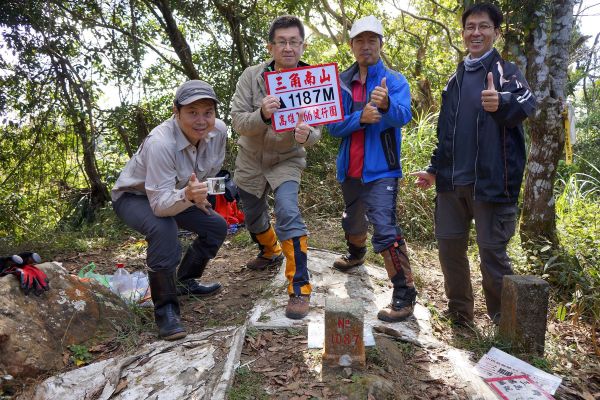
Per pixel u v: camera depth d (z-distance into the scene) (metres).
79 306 3.38
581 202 5.87
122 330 3.47
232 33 8.48
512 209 3.42
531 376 3.02
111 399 2.77
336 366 2.83
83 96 7.62
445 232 3.65
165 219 3.36
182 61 8.65
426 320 3.63
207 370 2.85
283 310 3.53
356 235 4.23
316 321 3.37
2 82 7.23
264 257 4.51
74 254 5.54
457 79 3.52
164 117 8.75
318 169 7.58
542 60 4.60
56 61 7.43
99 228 6.62
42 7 7.01
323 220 6.27
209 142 3.53
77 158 8.35
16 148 7.83
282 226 3.52
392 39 11.55
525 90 3.20
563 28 4.51
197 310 3.82
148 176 3.22
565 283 4.33
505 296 3.37
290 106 3.49
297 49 3.55
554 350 3.50
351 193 3.99
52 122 7.86
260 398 2.61
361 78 3.71
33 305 3.20
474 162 3.40
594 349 3.66
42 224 7.64
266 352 3.01
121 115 7.83
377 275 4.40
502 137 3.29
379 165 3.63
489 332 3.53
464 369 3.02
